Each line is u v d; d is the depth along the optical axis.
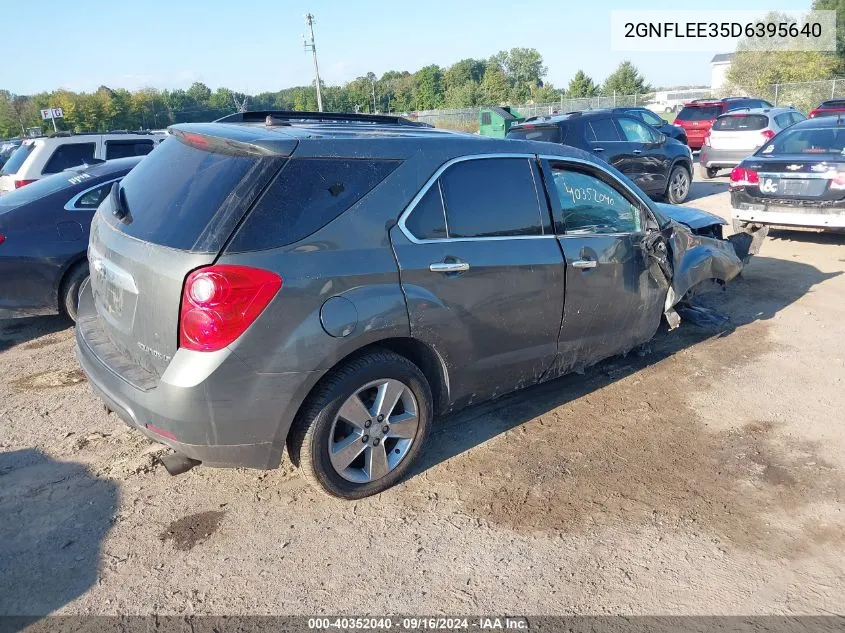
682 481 3.54
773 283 7.09
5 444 3.93
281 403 2.87
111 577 2.82
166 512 3.27
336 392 3.04
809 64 38.50
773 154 8.52
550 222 3.86
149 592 2.74
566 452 3.83
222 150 3.06
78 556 2.95
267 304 2.76
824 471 3.63
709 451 3.84
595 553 2.99
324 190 3.00
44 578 2.80
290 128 3.39
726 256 5.40
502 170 3.68
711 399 4.49
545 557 2.96
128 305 3.01
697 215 6.16
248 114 3.94
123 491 3.45
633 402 4.46
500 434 4.04
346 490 3.25
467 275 3.39
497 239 3.57
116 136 10.19
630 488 3.48
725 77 43.69
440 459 3.75
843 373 4.87
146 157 3.59
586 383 4.77
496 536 3.10
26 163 9.55
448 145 3.48
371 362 3.13
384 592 2.75
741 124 15.47
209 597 2.71
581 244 3.98
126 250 3.01
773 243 8.95
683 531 3.14
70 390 4.73
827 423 4.16
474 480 3.55
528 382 4.02
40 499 3.37
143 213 3.10
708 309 6.11
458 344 3.44
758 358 5.17
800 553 3.00
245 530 3.14
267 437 2.91
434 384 3.55
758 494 3.43
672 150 12.20
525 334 3.76
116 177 6.02
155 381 2.89
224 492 3.44
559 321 3.93
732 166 15.75
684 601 2.71
